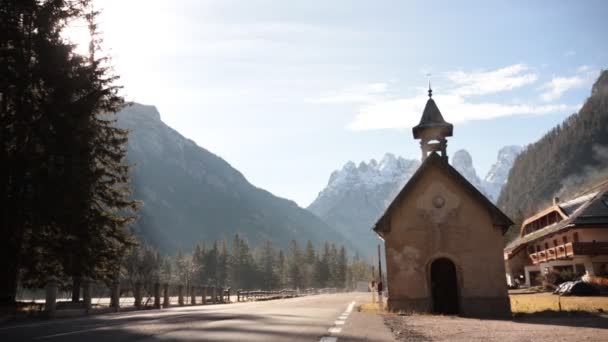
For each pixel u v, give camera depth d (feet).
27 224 80.94
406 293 75.20
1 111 78.38
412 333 40.42
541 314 70.95
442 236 76.18
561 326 49.85
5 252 77.15
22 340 31.04
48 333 35.27
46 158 76.07
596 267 157.28
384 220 77.15
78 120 80.02
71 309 70.13
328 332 38.34
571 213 179.63
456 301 76.54
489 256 75.31
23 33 79.15
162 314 59.62
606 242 154.40
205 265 513.86
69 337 32.60
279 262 557.33
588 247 154.20
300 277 545.03
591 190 197.88
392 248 76.43
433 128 83.30
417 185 77.87
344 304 101.86
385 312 73.05
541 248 200.13
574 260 169.68
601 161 579.89
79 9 85.87
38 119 77.36
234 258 537.24
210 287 145.18
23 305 79.25
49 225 79.87
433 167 78.07
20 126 76.33
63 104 78.89
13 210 76.48
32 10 79.56
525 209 591.37
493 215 75.97
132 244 93.86
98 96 84.53
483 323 53.42
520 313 73.20
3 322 55.62
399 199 77.36
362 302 114.83
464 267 75.20
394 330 42.57
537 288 167.32
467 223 76.28
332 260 599.16
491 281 74.64
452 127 83.41
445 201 77.00
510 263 227.81
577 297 113.39
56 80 78.95
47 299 64.18
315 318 53.93
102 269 88.79
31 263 86.58
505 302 73.77
